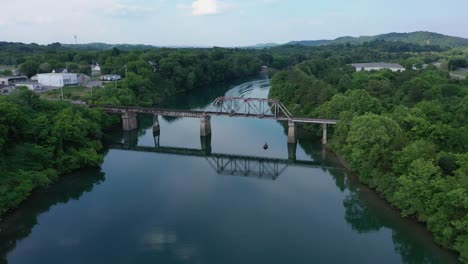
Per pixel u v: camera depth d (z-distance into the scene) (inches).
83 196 3297.2
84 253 2442.2
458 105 4387.3
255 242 2591.0
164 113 5492.1
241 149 4869.6
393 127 3412.9
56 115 4205.2
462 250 2251.5
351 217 2955.2
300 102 6077.8
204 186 3590.1
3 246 2517.2
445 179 2583.7
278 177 3853.3
